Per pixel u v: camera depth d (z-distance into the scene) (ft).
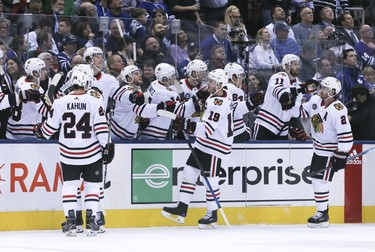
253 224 98.37
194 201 96.53
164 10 117.91
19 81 91.61
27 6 111.34
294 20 126.00
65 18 96.37
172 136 98.53
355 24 131.34
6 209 90.43
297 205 99.66
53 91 90.79
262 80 101.35
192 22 99.76
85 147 85.46
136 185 94.53
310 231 92.84
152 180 95.09
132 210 94.53
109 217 93.71
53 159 91.86
